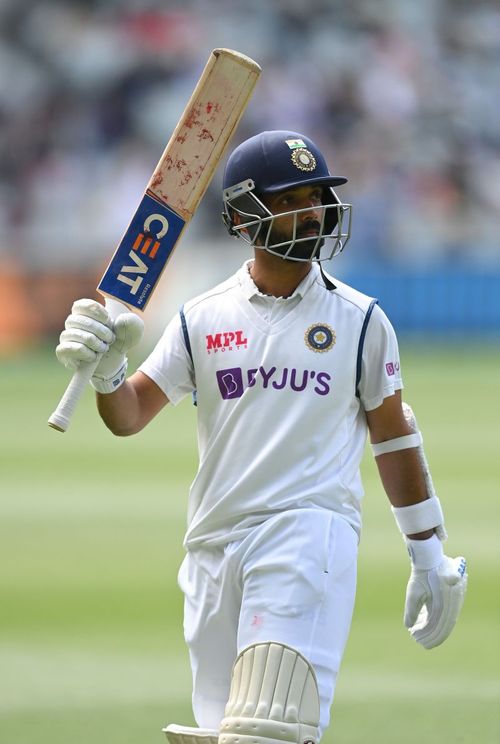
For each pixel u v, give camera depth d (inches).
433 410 2111.2
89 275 3289.9
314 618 492.1
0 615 948.6
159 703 737.6
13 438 1884.8
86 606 975.0
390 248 3454.7
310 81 3764.8
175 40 3821.4
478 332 3157.0
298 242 518.9
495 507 1354.6
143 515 1325.0
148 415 542.6
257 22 3885.3
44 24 3786.9
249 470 514.9
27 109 3656.5
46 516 1321.4
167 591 1024.9
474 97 3860.7
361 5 3954.2
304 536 501.4
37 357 3036.4
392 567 1093.8
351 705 732.7
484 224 3612.2
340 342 521.7
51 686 772.0
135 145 3636.8
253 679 481.7
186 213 540.1
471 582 1040.8
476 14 4020.7
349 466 521.7
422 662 828.6
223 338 528.7
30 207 3499.0
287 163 519.5
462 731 679.7
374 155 3651.6
